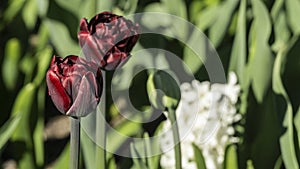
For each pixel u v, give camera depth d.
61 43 1.84
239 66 1.66
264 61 1.70
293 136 1.60
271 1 1.96
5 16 2.03
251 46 1.71
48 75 1.19
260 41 1.71
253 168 1.63
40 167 1.70
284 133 1.55
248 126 1.68
